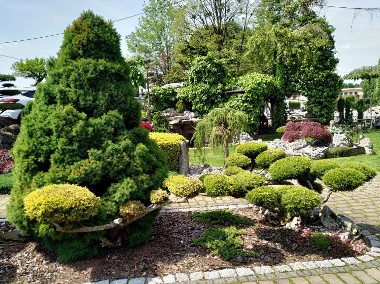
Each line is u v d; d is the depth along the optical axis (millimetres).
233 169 4938
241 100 15125
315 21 19516
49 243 3557
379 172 8289
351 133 13547
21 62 27266
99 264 3344
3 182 7191
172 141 8281
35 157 3549
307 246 3764
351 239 3967
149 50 27359
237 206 5371
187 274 3115
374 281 2992
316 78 19625
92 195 3010
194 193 3338
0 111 12914
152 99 16562
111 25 3893
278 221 4473
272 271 3172
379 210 5254
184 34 25328
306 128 11117
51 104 3621
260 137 16188
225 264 3338
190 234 4078
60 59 3701
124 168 3531
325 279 3035
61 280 3098
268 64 20156
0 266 3393
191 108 17047
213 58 15828
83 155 3480
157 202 3332
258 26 24094
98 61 3707
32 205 2758
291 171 4379
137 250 3615
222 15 25219
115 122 3639
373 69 19562
